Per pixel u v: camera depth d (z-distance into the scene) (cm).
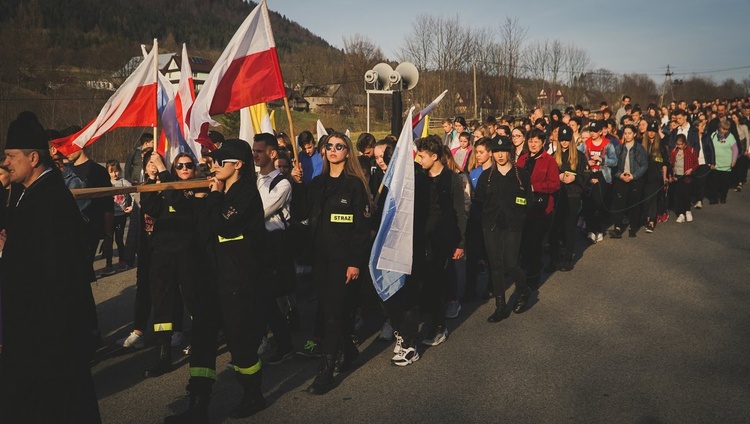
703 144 1328
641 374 491
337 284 479
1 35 4550
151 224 564
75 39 8088
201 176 564
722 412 422
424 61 6475
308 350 548
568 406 439
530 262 744
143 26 17875
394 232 504
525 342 576
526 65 7988
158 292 520
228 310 424
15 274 328
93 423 342
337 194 482
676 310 655
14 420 328
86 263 342
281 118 6775
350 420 428
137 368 538
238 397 473
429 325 645
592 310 667
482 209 656
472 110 6625
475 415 430
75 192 395
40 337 325
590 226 1029
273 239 520
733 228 1099
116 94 618
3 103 4122
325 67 10150
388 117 7381
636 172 1030
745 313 636
